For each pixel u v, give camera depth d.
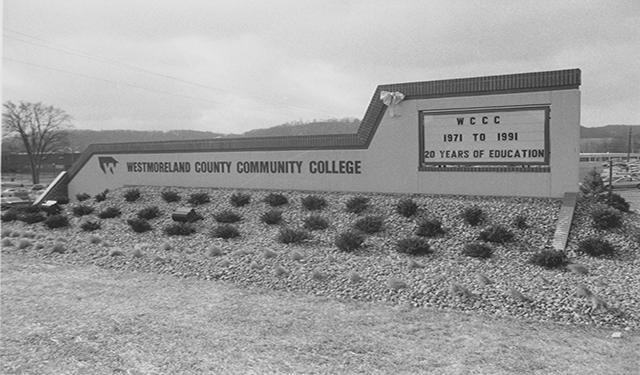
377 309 10.09
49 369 7.50
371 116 19.66
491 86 17.14
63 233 20.11
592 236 13.81
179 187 25.41
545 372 7.03
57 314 10.23
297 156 21.64
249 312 10.10
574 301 9.53
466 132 17.75
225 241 16.48
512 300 9.89
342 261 13.27
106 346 8.38
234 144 23.44
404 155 19.00
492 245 13.80
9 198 41.53
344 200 18.91
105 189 28.42
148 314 10.11
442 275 11.59
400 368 7.28
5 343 8.61
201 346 8.30
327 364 7.48
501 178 17.23
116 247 16.91
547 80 16.23
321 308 10.25
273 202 19.59
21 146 86.88
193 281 12.79
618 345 7.91
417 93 18.52
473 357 7.60
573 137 16.08
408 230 15.55
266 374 7.17
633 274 11.15
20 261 15.93
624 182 49.94
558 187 16.39
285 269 12.94
